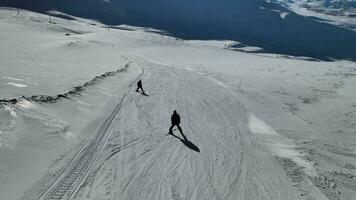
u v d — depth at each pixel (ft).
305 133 84.58
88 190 42.86
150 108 87.04
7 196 38.75
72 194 41.37
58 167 47.32
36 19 468.34
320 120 97.76
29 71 105.40
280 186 53.06
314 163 65.26
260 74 176.45
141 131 67.92
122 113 78.38
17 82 83.46
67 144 54.95
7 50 176.55
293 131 85.15
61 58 165.68
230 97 116.06
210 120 84.84
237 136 74.90
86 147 55.42
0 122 53.98
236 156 62.64
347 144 79.92
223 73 172.96
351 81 161.27
